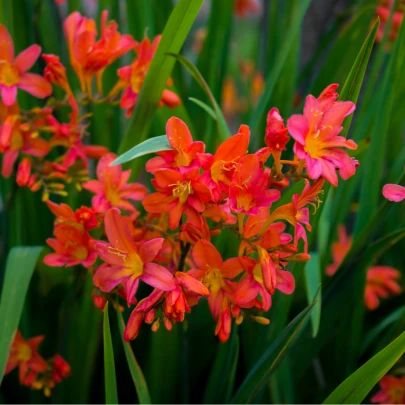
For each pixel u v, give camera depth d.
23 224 0.97
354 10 1.01
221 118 0.85
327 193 0.83
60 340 0.90
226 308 0.78
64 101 0.87
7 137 0.84
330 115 0.77
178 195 0.76
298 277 0.86
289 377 0.90
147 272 0.77
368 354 0.96
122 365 0.96
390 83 0.89
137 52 0.89
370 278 0.98
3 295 0.84
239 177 0.76
